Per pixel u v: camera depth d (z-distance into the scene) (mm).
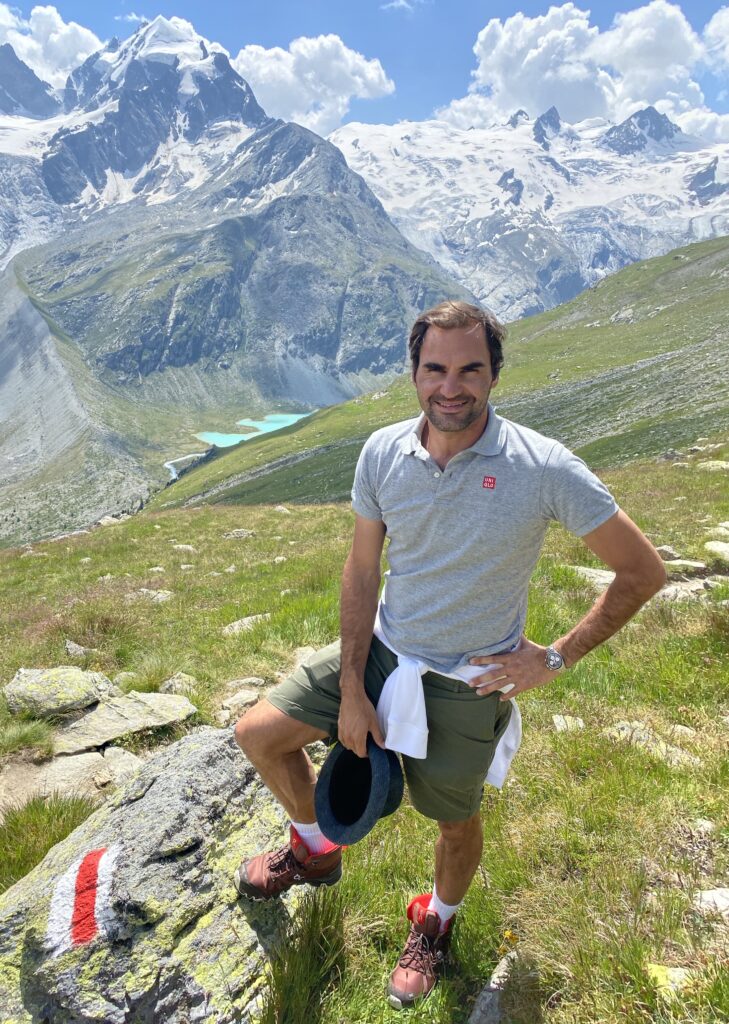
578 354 175250
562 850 3906
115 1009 2850
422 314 2904
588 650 2854
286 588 13609
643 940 3074
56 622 11273
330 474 137625
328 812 2916
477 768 3004
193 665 8539
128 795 3900
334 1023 3014
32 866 4402
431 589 2939
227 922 3312
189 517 30891
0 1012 2904
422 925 3338
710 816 4055
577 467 2715
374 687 3135
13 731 6492
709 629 7207
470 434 2885
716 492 19953
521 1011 2908
